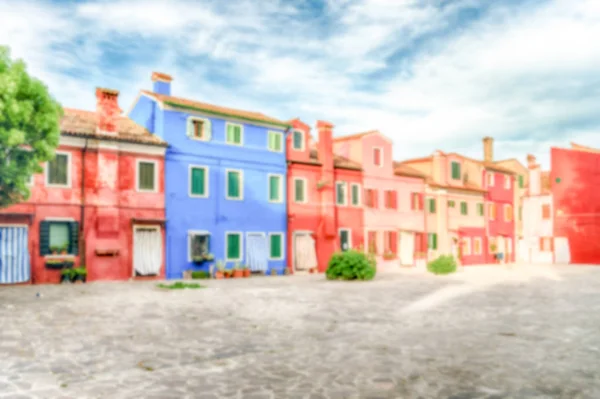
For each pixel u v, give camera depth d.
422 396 6.14
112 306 14.08
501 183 47.84
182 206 26.12
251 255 28.92
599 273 31.12
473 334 10.24
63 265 22.02
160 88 29.11
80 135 22.48
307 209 31.91
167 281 23.86
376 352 8.59
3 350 8.46
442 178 41.50
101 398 6.04
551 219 47.25
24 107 14.95
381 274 30.77
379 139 36.62
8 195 16.02
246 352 8.59
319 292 18.64
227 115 28.11
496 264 44.97
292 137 31.66
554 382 6.71
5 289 18.95
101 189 23.11
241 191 28.73
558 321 11.87
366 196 35.59
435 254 40.25
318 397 6.11
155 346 8.98
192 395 6.17
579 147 46.50
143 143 24.53
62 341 9.27
